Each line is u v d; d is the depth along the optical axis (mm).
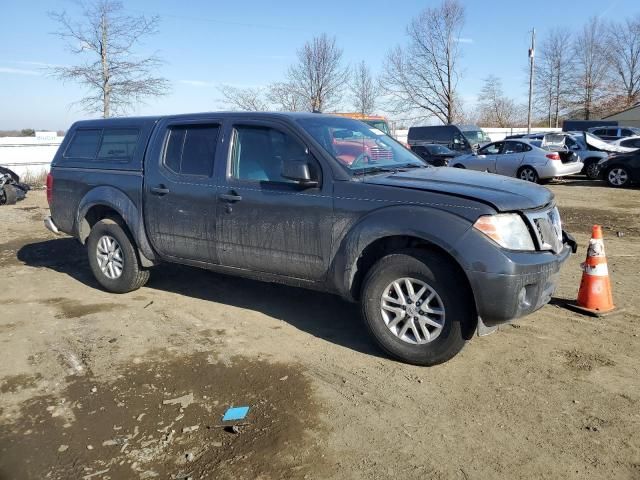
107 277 6035
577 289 5824
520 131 46062
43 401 3725
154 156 5496
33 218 11492
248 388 3850
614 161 16406
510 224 3781
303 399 3678
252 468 2984
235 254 4914
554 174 16797
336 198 4281
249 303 5613
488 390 3746
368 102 38344
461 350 4266
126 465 3033
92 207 6059
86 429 3387
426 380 3898
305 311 5344
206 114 5262
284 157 4645
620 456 3021
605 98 59188
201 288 6148
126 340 4727
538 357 4223
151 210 5457
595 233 5145
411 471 2939
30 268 7297
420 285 3982
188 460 3061
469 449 3115
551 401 3594
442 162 21141
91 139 6242
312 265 4477
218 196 4922
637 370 3990
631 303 5383
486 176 4566
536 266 3758
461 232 3750
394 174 4465
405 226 3920
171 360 4316
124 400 3721
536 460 3006
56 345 4652
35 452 3164
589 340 4520
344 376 3986
